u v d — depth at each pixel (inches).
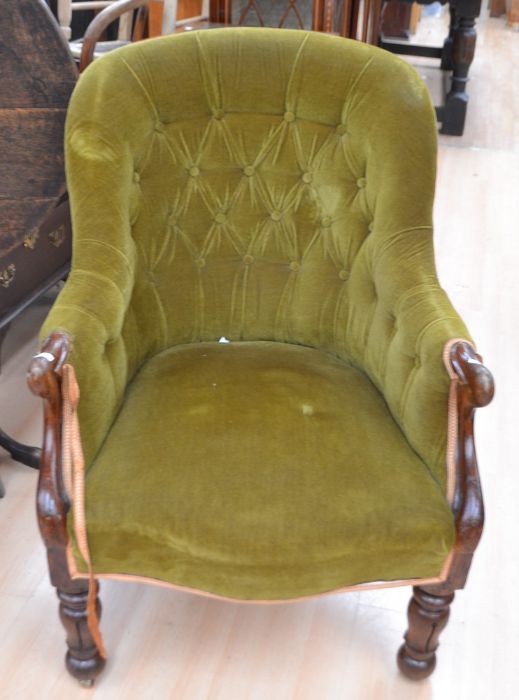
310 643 63.2
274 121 62.9
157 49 60.3
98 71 58.4
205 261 65.8
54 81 64.4
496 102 195.2
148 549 49.0
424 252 59.2
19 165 66.5
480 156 164.4
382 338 59.9
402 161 58.9
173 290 65.1
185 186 63.8
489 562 71.2
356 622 65.1
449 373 50.1
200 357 63.8
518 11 262.7
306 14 136.4
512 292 115.6
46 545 49.9
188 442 53.2
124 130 58.6
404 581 51.4
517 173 157.4
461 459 50.6
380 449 53.9
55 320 52.5
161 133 61.9
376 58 60.1
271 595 49.9
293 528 48.6
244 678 60.4
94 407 51.9
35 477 78.5
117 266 57.4
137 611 65.2
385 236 59.9
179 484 50.3
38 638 62.9
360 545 48.8
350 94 60.6
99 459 52.4
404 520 49.4
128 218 59.9
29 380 47.3
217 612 65.6
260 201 64.9
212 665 61.2
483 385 47.6
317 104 61.4
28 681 59.6
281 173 64.1
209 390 58.6
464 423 50.1
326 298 65.6
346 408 57.8
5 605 65.4
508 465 82.7
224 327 67.3
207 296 66.2
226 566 48.6
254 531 48.4
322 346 66.9
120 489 50.0
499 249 128.0
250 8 137.0
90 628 53.7
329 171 62.9
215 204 64.7
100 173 57.5
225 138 63.1
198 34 61.2
